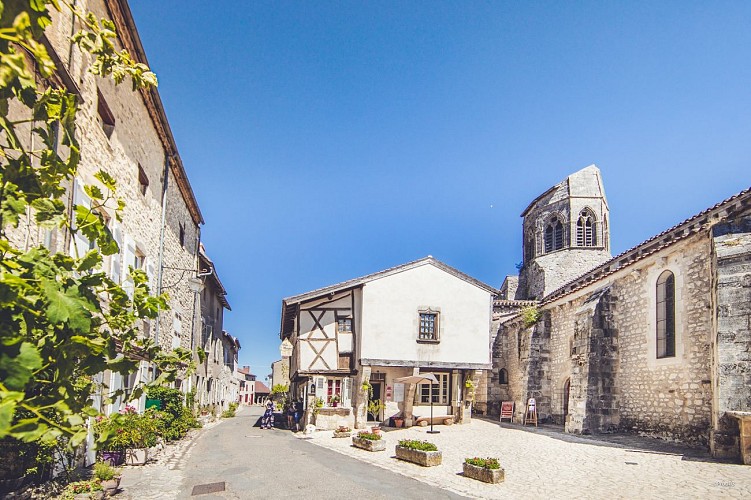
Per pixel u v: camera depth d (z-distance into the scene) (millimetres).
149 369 12562
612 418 14227
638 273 13820
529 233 29938
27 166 2951
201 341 21672
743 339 9797
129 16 9320
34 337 2672
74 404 2875
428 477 8961
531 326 18953
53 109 3104
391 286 17656
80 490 6320
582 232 26859
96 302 2883
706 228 11242
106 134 9297
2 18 2207
